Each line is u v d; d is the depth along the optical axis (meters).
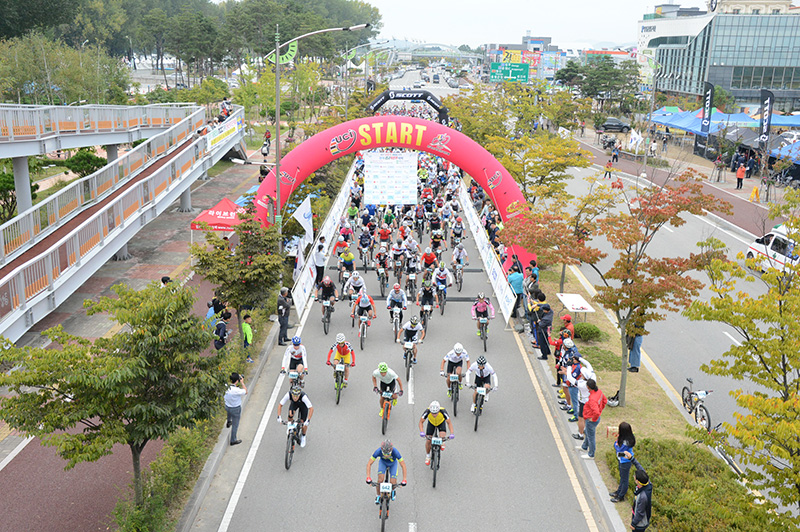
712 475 12.29
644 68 111.50
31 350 9.22
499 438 14.41
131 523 10.14
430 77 192.62
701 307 10.45
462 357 14.99
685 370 18.72
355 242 30.22
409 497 12.21
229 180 43.59
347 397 16.16
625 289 14.93
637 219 15.96
